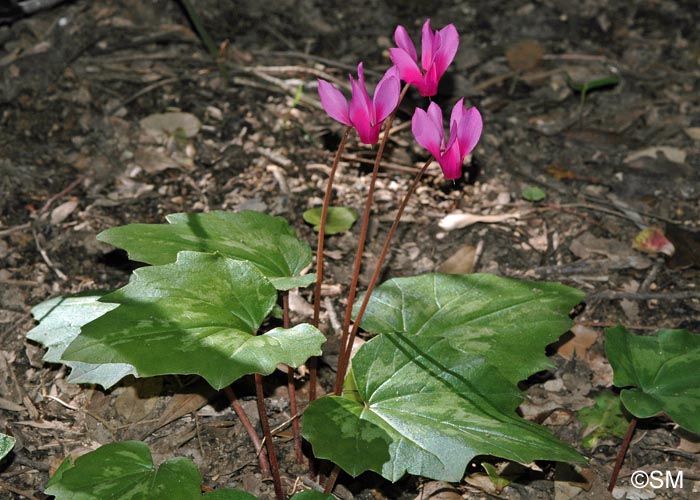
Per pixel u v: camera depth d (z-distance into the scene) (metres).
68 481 0.47
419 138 0.46
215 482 0.52
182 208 0.64
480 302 0.54
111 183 0.65
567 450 0.46
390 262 0.62
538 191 0.66
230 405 0.54
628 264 0.62
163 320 0.47
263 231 0.53
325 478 0.51
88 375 0.52
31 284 0.59
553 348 0.58
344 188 0.66
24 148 0.66
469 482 0.52
